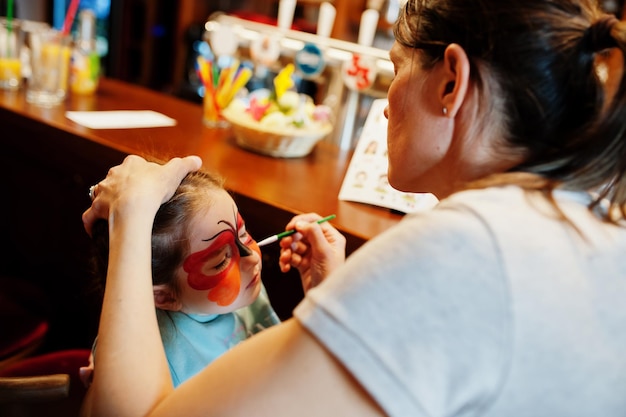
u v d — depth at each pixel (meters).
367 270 0.55
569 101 0.61
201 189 0.94
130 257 0.73
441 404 0.51
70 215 1.73
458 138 0.66
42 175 1.77
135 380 0.67
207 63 1.87
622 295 0.57
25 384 0.94
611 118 0.59
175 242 0.89
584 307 0.54
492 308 0.52
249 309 1.13
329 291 0.56
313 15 3.29
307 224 1.07
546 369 0.53
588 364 0.54
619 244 0.59
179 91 3.65
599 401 0.56
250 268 0.99
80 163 1.62
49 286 1.88
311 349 0.55
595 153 0.60
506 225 0.54
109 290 0.71
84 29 2.11
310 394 0.54
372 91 1.82
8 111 1.75
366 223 1.20
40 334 1.47
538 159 0.62
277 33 2.08
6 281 1.69
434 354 0.51
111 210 0.78
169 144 1.58
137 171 0.82
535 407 0.54
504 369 0.52
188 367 0.95
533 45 0.59
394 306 0.53
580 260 0.55
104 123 1.72
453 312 0.52
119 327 0.68
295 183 1.41
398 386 0.51
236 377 0.59
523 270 0.52
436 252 0.53
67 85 2.08
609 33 0.58
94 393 0.68
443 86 0.66
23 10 3.54
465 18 0.62
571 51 0.60
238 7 3.69
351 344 0.52
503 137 0.63
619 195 0.63
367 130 1.41
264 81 2.49
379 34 2.73
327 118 1.71
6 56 2.01
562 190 0.62
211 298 0.95
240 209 1.27
